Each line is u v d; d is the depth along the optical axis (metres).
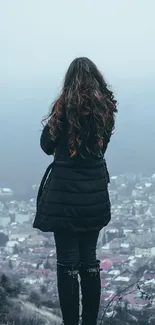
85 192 3.27
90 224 3.30
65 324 3.42
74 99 3.24
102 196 3.34
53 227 3.27
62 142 3.31
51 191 3.29
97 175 3.33
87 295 3.47
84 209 3.26
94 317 3.52
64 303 3.37
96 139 3.27
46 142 3.33
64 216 3.25
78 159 3.27
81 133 3.23
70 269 3.34
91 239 3.44
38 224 3.33
